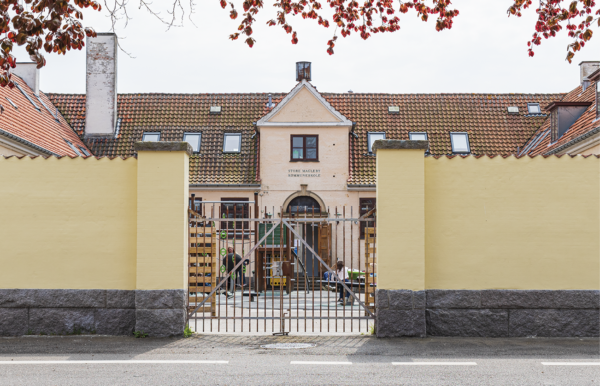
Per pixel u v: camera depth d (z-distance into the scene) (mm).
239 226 25094
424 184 10797
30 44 8367
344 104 29469
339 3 10477
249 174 26938
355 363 8672
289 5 10367
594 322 10766
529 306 10781
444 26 10453
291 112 27328
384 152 10734
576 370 8219
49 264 10898
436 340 10445
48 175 10961
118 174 10969
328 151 27203
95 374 7977
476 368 8344
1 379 7699
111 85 28266
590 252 10820
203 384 7453
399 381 7613
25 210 10930
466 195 10875
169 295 10727
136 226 10898
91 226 10930
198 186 26484
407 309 10648
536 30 10125
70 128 27766
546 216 10852
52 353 9398
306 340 10539
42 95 27688
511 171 10891
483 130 28562
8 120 19297
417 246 10641
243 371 8156
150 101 29609
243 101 29750
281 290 11273
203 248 11344
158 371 8156
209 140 28031
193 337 10797
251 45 10133
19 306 10859
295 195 26938
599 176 10883
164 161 10805
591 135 17094
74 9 8609
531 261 10828
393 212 10680
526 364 8602
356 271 20922
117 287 10891
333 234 26688
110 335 10844
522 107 29688
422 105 29609
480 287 10812
